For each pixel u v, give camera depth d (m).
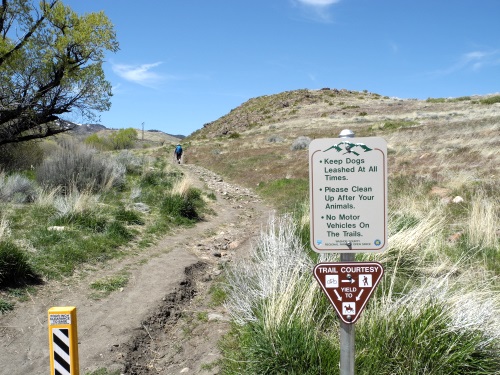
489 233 7.00
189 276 7.19
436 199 10.03
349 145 2.92
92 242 8.07
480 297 4.38
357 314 2.96
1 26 18.53
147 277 6.97
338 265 2.95
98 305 5.88
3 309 5.48
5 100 18.92
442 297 4.11
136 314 5.62
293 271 4.94
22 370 4.38
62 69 19.61
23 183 11.58
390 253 6.08
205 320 5.50
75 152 14.46
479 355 3.64
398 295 4.88
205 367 4.27
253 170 23.27
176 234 9.98
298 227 7.50
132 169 18.80
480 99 58.72
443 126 27.47
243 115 76.19
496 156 14.53
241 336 4.51
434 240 6.72
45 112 19.98
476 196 9.61
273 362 3.75
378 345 3.67
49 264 6.91
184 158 35.38
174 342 5.06
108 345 4.86
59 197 10.52
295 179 17.89
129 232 9.29
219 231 10.71
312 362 3.67
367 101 72.12
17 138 19.83
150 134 146.62
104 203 11.45
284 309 4.20
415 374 3.50
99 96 20.69
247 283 5.46
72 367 3.08
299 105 72.94
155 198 12.84
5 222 7.83
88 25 19.27
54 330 3.08
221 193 17.19
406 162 16.25
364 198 2.93
